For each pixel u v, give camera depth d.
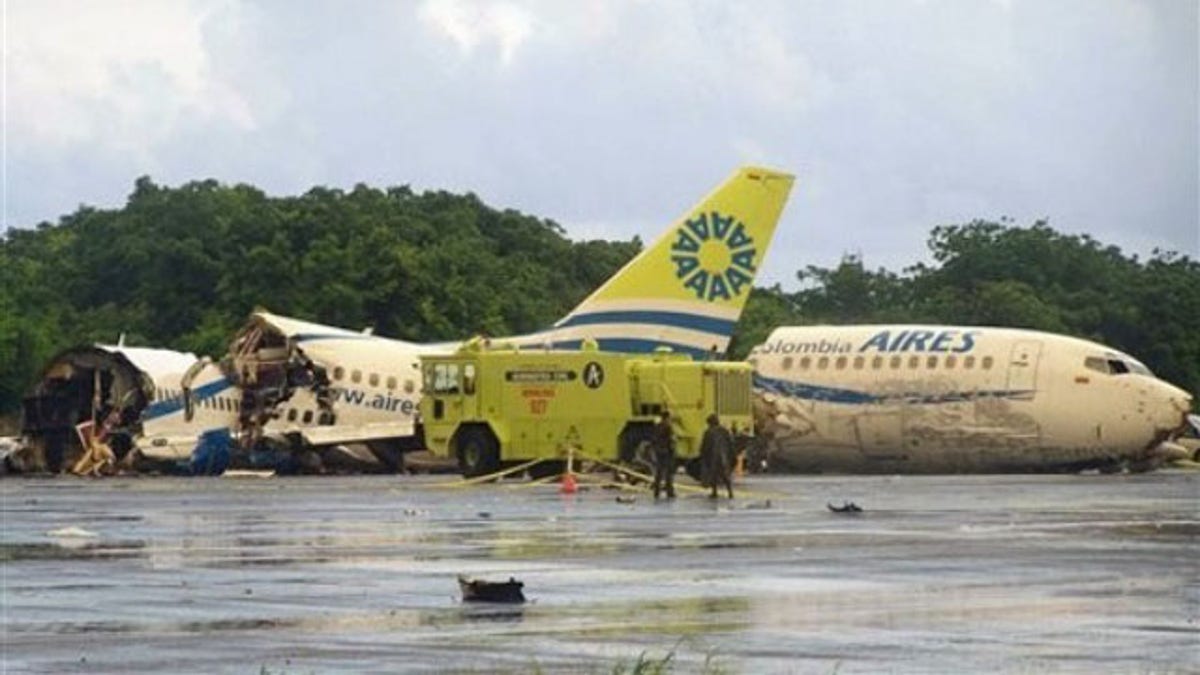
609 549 72.81
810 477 168.88
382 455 171.25
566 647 45.31
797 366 177.38
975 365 172.38
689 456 142.38
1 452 180.75
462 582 55.00
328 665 42.69
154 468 171.75
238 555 69.81
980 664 42.88
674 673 41.62
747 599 55.19
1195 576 61.97
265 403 171.38
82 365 173.75
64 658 43.81
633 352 161.25
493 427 143.25
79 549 72.69
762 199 162.38
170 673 41.72
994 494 124.12
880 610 52.50
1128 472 178.50
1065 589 57.97
